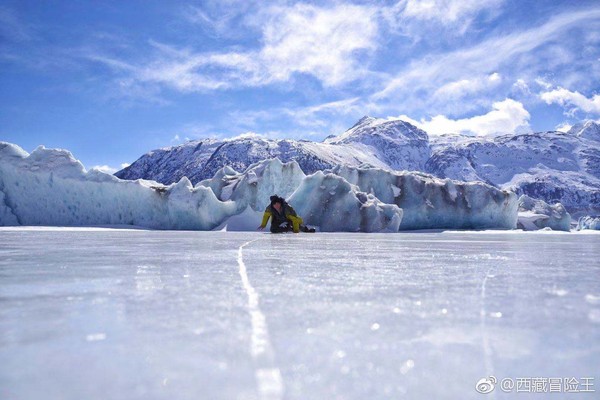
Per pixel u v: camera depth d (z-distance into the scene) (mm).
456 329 1020
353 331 1001
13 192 17609
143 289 1597
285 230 11938
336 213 16391
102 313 1181
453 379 715
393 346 890
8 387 666
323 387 673
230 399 617
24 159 17969
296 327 1035
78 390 654
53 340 918
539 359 811
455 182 21359
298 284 1726
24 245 4863
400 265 2570
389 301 1367
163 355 821
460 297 1436
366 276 2000
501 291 1565
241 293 1509
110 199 17812
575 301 1365
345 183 16891
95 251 3773
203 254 3434
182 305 1289
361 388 676
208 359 796
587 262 2809
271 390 656
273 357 814
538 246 5203
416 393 657
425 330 1012
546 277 1985
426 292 1542
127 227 17422
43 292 1534
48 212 17766
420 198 20281
